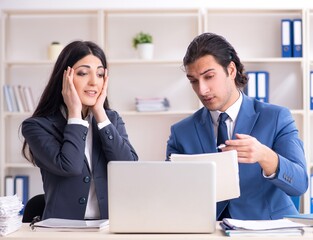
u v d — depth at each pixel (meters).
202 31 4.88
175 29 4.98
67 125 2.43
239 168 2.40
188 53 2.40
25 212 2.75
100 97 2.53
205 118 2.54
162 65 4.97
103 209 2.41
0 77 4.84
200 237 1.86
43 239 1.89
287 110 2.51
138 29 5.00
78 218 2.37
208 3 4.98
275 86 4.92
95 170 2.45
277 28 4.93
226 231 1.86
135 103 4.91
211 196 1.95
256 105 2.54
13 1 5.09
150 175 1.96
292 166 2.22
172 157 2.15
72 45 2.54
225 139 2.47
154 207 1.96
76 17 5.03
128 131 4.98
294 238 1.83
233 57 2.46
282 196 2.42
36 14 5.00
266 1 4.96
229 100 2.49
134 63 4.88
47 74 5.05
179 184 1.95
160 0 5.00
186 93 4.96
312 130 4.91
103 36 4.84
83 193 2.39
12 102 4.81
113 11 4.86
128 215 1.97
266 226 1.90
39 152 2.41
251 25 4.95
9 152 5.05
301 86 4.88
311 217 2.06
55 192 2.40
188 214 1.95
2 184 4.79
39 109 2.55
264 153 2.16
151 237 1.88
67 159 2.34
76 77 2.50
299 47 4.70
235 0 4.97
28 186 4.91
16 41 5.06
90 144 2.52
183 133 2.57
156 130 4.97
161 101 4.72
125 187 1.97
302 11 4.67
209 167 1.95
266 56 4.94
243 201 2.39
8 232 1.96
